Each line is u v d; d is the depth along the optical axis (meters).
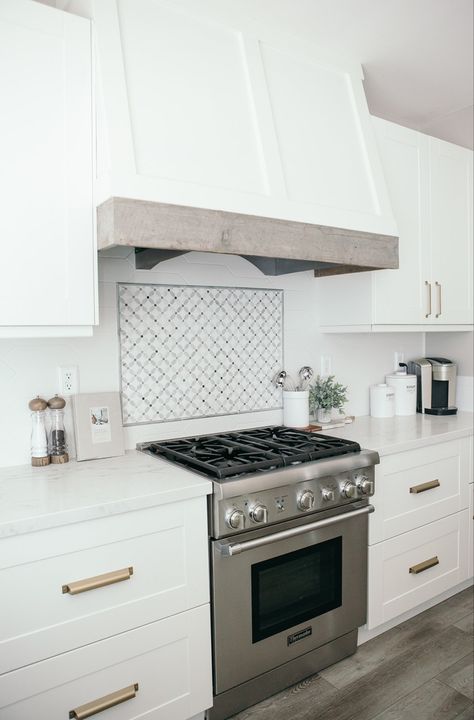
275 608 1.92
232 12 2.00
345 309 2.63
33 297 1.63
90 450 2.01
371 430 2.59
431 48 2.36
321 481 1.98
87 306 1.72
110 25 1.71
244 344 2.52
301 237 1.99
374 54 2.40
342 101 2.33
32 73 1.60
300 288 2.72
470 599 2.67
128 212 1.61
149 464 1.95
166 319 2.27
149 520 1.62
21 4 1.58
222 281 2.43
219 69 1.94
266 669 1.91
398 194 2.56
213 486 1.73
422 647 2.26
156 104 1.75
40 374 1.97
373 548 2.23
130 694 1.59
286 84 2.14
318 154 2.16
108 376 2.13
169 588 1.67
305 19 2.11
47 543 1.46
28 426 1.96
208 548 1.75
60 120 1.65
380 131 2.48
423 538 2.45
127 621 1.60
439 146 2.77
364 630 2.27
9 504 1.52
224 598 1.78
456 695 1.96
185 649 1.72
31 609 1.44
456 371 3.16
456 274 2.89
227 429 2.47
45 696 1.47
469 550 2.70
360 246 2.20
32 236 1.62
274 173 1.96
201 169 1.79
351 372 2.98
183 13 1.88
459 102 2.95
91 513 1.50
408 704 1.92
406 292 2.63
